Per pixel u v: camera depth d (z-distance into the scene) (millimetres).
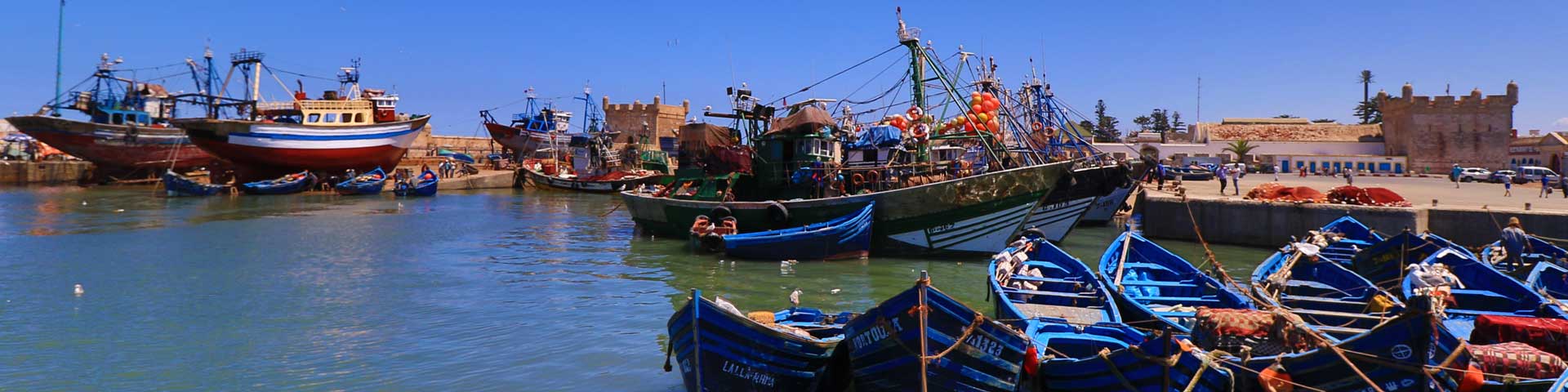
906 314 9977
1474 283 15984
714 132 30594
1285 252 18453
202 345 14719
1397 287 16875
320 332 15734
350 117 68500
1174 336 10766
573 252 27797
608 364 13422
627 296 19516
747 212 27172
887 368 10367
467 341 15031
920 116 28812
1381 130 95250
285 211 45438
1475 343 11211
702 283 21250
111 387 12328
